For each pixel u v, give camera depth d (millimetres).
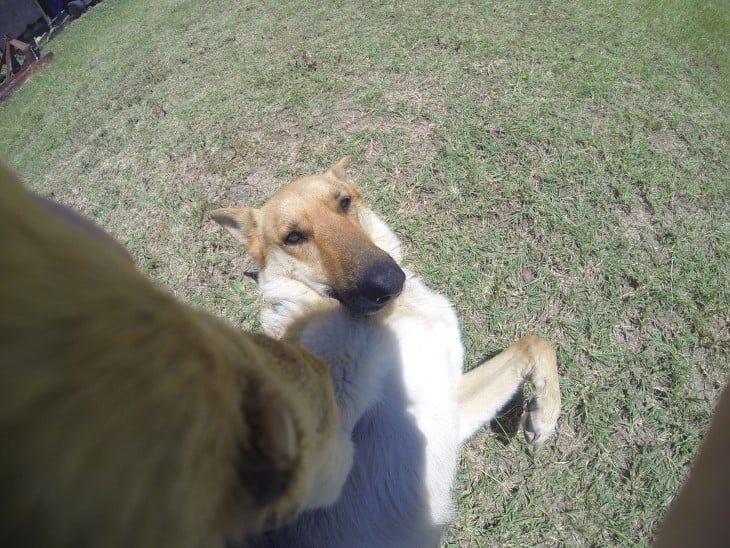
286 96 959
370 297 445
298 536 353
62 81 1696
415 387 425
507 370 497
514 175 720
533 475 518
